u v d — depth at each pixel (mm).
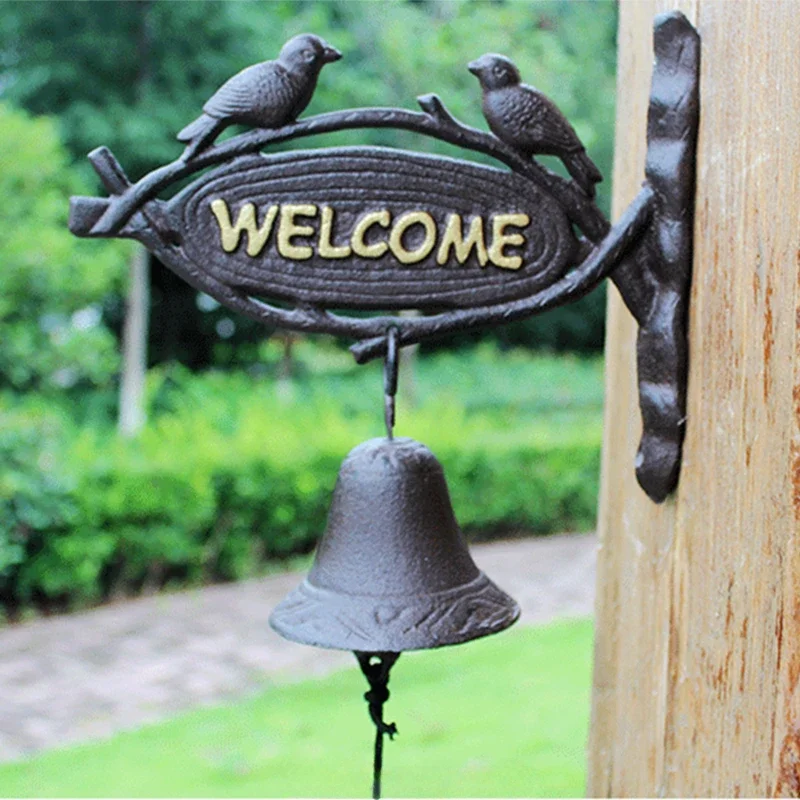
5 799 3986
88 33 9953
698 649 1447
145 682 5656
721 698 1374
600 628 1859
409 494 1546
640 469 1539
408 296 1445
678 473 1510
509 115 1438
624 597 1756
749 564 1296
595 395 15039
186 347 14469
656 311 1479
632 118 1712
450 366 16109
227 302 1427
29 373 8586
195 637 6523
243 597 7617
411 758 4309
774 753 1227
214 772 4195
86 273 8570
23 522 6828
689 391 1472
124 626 6801
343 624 1469
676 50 1443
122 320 13117
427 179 1442
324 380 14547
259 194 1418
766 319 1253
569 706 4910
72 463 7270
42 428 7227
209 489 7828
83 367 9008
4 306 7949
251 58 10398
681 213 1449
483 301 1459
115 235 1412
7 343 8188
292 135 1419
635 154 1688
